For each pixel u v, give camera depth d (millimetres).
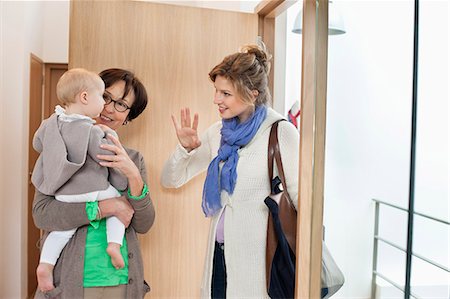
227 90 1666
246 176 1678
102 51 2211
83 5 2189
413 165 981
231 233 1686
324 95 1414
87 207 1627
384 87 1094
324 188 1416
